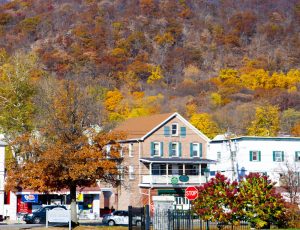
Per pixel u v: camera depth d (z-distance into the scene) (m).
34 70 96.06
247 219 39.41
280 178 78.50
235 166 87.94
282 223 40.12
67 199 83.88
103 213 86.81
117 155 55.56
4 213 78.19
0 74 81.69
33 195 80.62
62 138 53.62
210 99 163.88
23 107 78.38
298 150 89.19
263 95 168.50
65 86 59.28
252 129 117.31
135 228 44.22
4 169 77.06
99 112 63.09
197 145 86.06
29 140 58.34
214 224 44.50
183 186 81.88
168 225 42.00
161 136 84.25
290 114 137.62
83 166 52.12
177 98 170.25
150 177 80.56
